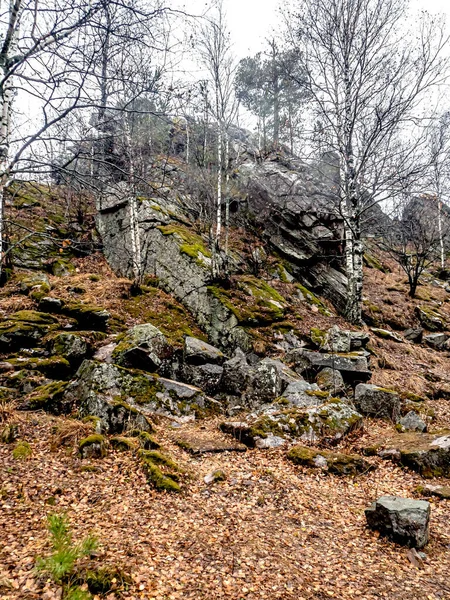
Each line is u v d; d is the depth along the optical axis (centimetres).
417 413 911
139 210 1623
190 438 719
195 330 1232
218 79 1425
